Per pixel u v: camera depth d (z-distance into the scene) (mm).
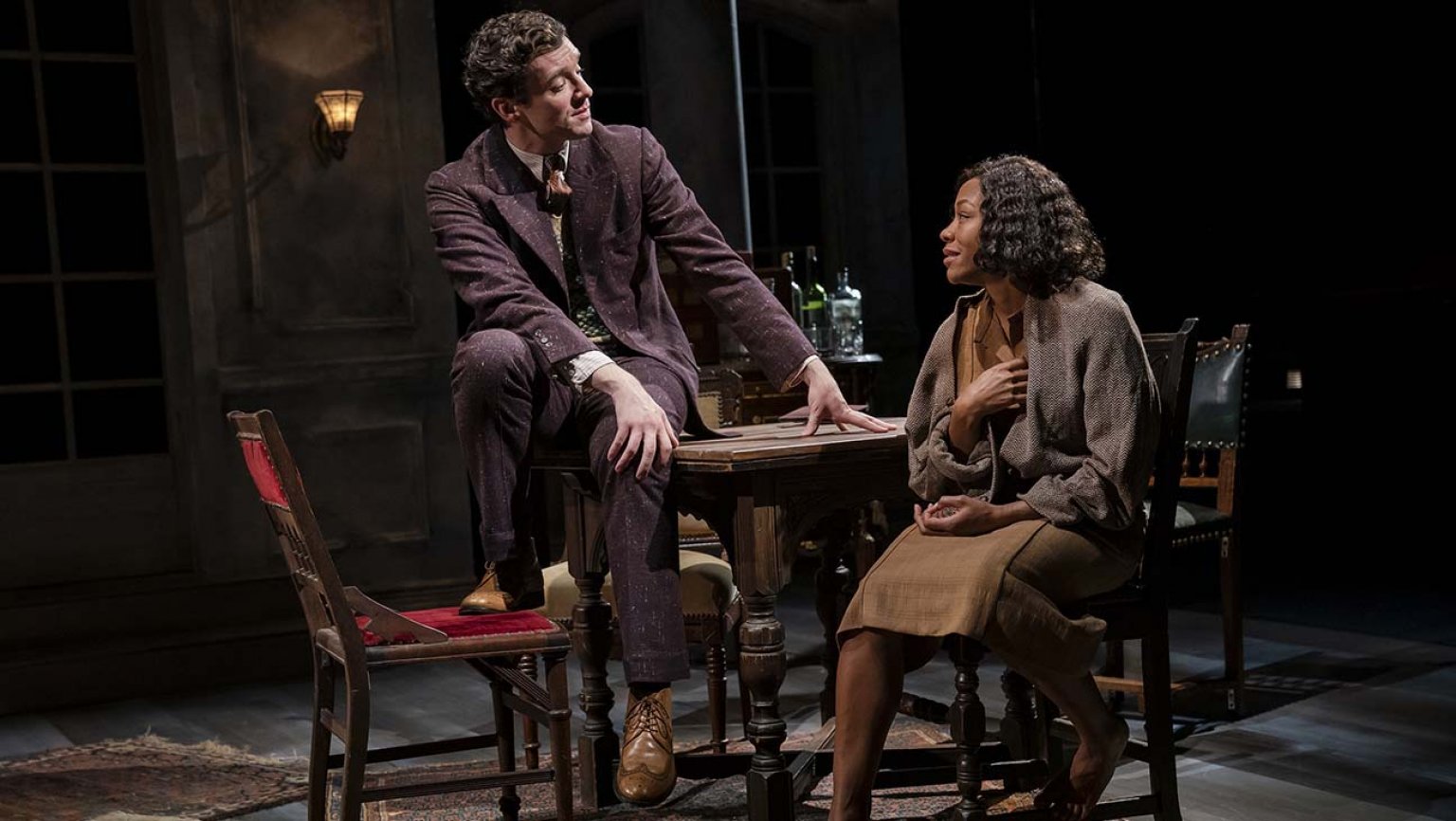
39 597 5270
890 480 2672
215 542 5508
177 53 5406
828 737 3084
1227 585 3760
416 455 5848
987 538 2375
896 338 8500
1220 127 9984
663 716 2572
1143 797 2551
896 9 8391
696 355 4750
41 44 5422
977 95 8844
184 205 5430
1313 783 3180
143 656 5121
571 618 3365
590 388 2604
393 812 3266
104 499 5527
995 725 3738
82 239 5504
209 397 5484
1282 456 9555
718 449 2504
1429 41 9453
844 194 8453
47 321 5445
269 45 5555
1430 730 3559
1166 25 9672
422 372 5824
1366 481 8250
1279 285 10133
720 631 3539
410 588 5820
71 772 3957
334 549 5703
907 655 2486
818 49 8391
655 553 2566
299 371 5602
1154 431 2383
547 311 2652
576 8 7523
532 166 2797
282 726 4520
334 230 5688
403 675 5035
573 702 4434
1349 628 4789
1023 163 2453
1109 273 10070
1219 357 3812
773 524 2516
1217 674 4234
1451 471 8094
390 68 5762
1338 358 8773
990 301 2545
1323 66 9945
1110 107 9508
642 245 2895
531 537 2789
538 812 3182
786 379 2818
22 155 5395
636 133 2924
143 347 5617
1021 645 2311
